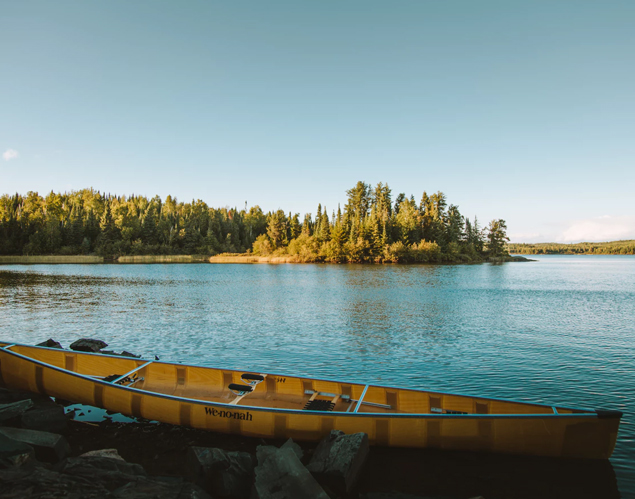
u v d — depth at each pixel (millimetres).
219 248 120625
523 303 29359
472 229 120250
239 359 14258
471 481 6645
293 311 25297
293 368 13250
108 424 8500
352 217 112562
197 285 42781
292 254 98125
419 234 103562
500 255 116375
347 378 12203
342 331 19109
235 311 25203
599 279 54938
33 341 16828
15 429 6891
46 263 86125
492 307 27312
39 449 6523
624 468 7062
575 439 6898
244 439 7898
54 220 110438
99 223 116375
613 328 20062
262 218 157500
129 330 19203
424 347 16016
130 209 139875
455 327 20219
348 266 82250
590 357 14500
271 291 36906
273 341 17016
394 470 6910
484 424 7090
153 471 6711
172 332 18797
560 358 14391
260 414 7664
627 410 9750
